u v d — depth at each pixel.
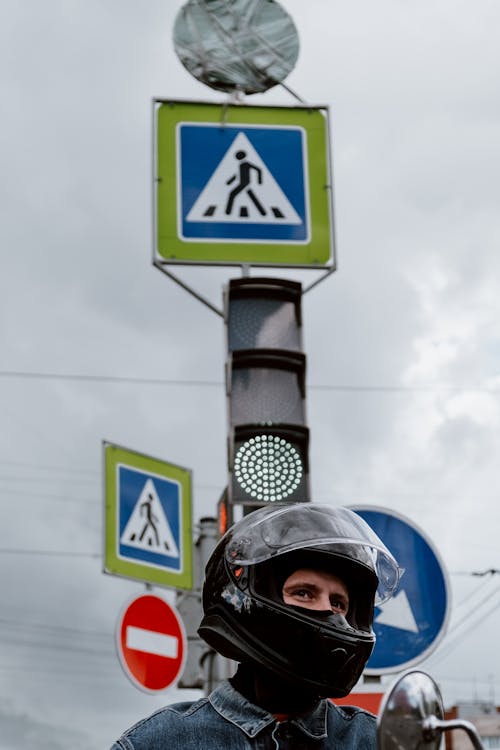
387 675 7.75
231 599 3.30
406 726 2.59
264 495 7.31
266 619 3.25
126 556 11.80
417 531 7.92
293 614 3.23
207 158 9.12
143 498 12.04
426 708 2.61
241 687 3.31
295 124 9.25
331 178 9.20
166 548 12.05
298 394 7.53
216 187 9.07
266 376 7.53
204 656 11.30
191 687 13.80
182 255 8.93
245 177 9.12
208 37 9.37
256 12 9.41
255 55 9.37
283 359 7.52
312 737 3.24
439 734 2.60
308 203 9.12
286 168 9.18
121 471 11.98
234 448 7.36
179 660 11.66
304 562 3.31
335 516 3.37
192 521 12.27
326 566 3.32
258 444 7.38
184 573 12.07
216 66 9.31
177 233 8.97
